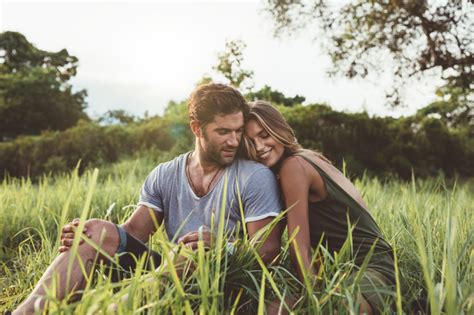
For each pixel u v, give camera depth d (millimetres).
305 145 13570
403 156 13891
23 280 2861
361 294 2096
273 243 2521
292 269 2664
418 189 6301
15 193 5266
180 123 14883
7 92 34312
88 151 16188
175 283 1794
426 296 2557
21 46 42688
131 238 2439
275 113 2766
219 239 1995
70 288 2166
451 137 14297
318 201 2582
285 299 2117
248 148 2775
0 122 34125
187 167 2889
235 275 2205
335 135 13695
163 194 2928
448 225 1931
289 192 2531
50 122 36000
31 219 4516
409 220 3131
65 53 44625
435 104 16484
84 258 2258
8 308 2543
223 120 2641
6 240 4223
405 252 2893
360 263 2457
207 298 1854
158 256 2551
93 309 1653
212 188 2740
